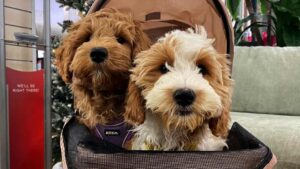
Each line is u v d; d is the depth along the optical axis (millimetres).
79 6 2055
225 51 1073
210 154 691
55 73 2010
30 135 1708
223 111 788
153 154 680
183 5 1081
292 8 2285
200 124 771
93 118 949
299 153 1264
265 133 1350
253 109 1872
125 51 882
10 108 1627
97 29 923
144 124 826
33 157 1727
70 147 851
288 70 1856
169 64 777
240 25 2559
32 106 1700
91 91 963
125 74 881
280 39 2381
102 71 854
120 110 951
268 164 730
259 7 2797
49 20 1663
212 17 1076
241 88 1905
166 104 711
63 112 2082
